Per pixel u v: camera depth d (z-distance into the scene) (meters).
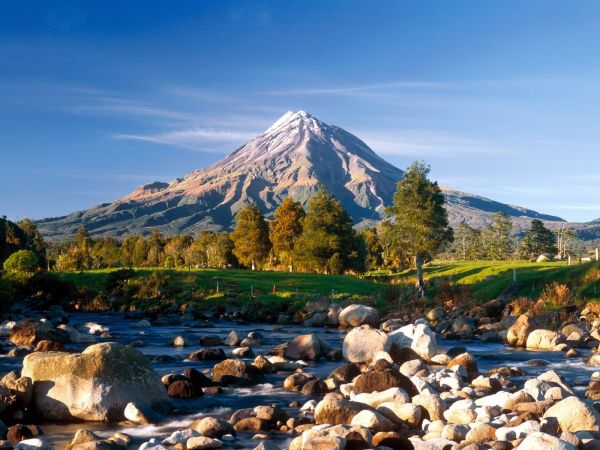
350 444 12.16
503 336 39.47
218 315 63.25
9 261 73.94
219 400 18.75
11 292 53.62
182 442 13.46
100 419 15.88
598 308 44.03
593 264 54.78
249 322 58.47
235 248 128.50
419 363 22.50
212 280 77.94
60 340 34.22
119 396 16.25
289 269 112.75
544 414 14.57
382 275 113.12
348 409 14.99
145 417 15.73
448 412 15.36
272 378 22.91
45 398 16.20
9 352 27.95
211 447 13.12
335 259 97.81
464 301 55.50
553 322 43.16
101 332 43.31
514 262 106.62
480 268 88.38
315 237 99.81
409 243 73.81
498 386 20.09
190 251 144.38
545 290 52.78
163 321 54.34
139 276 80.19
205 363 27.11
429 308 55.59
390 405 15.37
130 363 17.05
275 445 12.62
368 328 27.84
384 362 22.53
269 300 64.94
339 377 21.56
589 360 27.34
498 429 13.12
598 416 13.79
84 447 12.49
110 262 167.00
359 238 107.88
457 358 24.88
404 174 74.94
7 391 16.25
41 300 75.62
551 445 11.19
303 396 19.45
